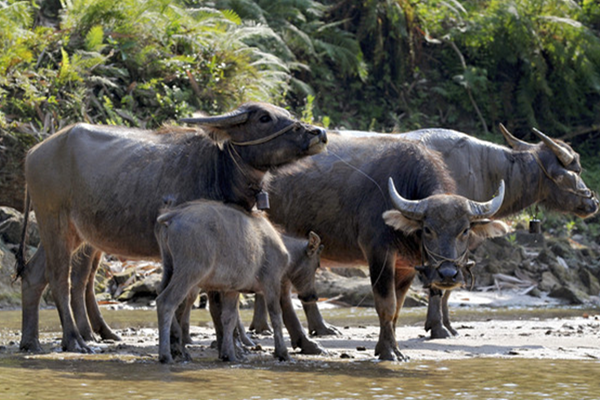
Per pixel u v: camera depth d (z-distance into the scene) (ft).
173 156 104.63
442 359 101.14
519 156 134.72
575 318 156.66
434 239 91.61
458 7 329.93
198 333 129.29
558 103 338.34
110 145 107.55
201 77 224.94
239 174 99.81
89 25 219.20
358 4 326.03
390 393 77.25
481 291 202.59
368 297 181.06
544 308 180.96
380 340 102.06
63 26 219.82
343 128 295.89
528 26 322.34
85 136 108.37
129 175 104.88
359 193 107.76
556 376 87.76
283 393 76.33
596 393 77.97
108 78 217.77
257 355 102.73
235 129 98.48
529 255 225.97
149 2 220.23
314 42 294.66
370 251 104.53
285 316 107.04
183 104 212.02
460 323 147.43
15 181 191.42
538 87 325.42
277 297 97.86
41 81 202.18
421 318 157.58
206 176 102.27
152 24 224.12
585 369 92.58
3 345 112.68
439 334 124.57
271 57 242.78
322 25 310.24
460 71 335.26
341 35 306.14
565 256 229.45
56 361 95.76
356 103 320.29
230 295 96.94
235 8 265.75
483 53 339.57
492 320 153.48
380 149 109.50
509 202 135.03
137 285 176.24
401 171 105.19
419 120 322.96
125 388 77.46
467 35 330.95
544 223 269.64
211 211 92.12
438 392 78.02
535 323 146.51
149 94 219.82
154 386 78.59
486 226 94.32
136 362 94.68
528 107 322.75
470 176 128.88
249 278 94.89
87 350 105.91
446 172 105.29
